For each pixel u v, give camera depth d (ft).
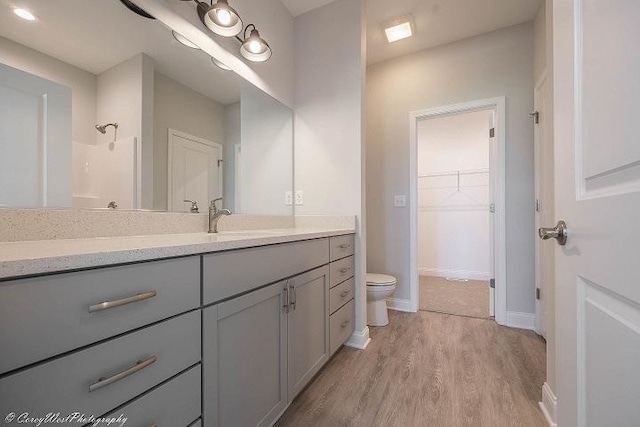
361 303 6.40
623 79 1.54
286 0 6.66
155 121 4.32
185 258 2.56
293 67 7.18
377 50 8.72
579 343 2.09
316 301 4.81
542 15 6.60
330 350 5.24
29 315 1.63
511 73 7.66
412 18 7.32
